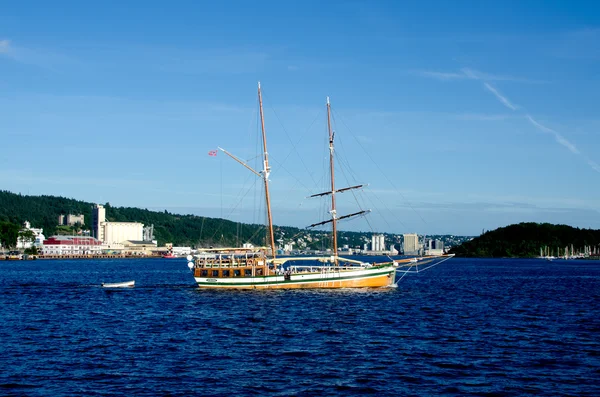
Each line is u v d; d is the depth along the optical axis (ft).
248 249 437.58
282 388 164.76
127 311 331.77
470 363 193.16
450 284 589.73
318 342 228.84
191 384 168.86
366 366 188.96
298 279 428.56
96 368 187.01
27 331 259.39
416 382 170.71
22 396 157.89
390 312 319.27
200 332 253.65
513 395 159.22
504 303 381.40
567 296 440.45
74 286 537.24
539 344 225.76
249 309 329.72
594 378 175.22
